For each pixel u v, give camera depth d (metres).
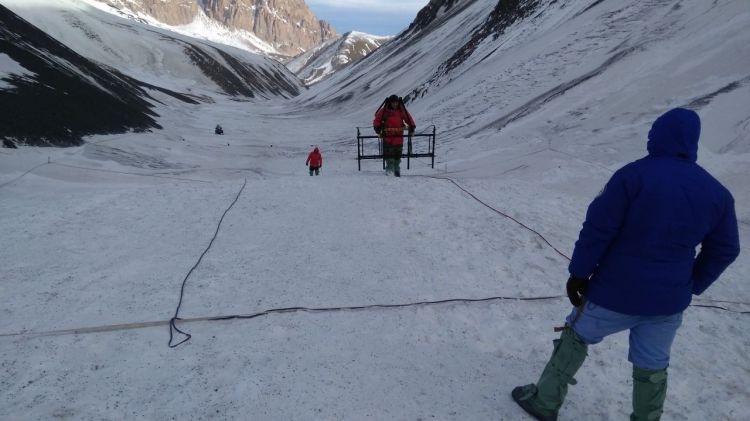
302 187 7.01
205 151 21.02
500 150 12.46
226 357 3.11
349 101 62.03
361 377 2.97
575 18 23.06
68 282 4.02
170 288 3.99
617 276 2.19
